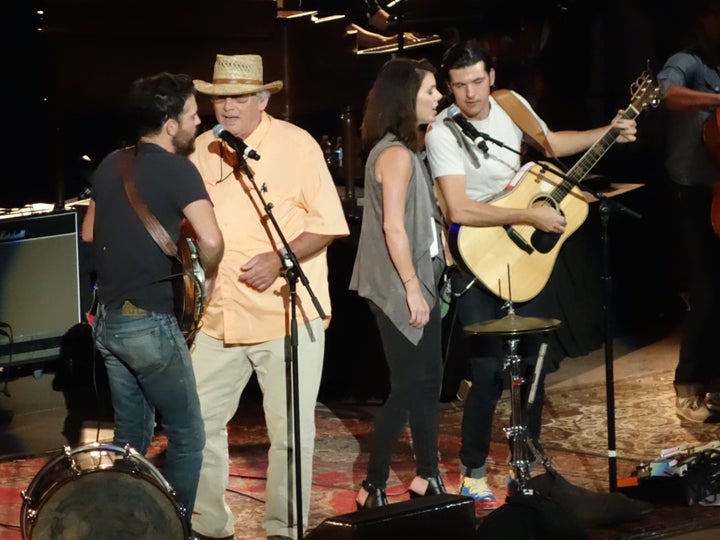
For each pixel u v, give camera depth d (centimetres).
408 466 1490
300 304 1209
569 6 2206
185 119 1116
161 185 1094
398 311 1234
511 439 1288
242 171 1190
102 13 1770
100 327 1116
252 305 1196
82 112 1803
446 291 1313
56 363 1764
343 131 1861
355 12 2227
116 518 1068
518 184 1330
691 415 1623
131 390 1139
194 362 1221
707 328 1642
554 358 1681
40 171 2119
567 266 1741
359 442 1597
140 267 1095
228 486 1435
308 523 1295
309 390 1222
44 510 1052
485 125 1312
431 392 1278
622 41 2231
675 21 2214
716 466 1334
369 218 1248
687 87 1606
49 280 1727
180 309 1108
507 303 1314
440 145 1291
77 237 1742
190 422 1135
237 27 1791
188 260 1099
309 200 1203
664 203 2094
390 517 1071
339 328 1797
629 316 2070
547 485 1270
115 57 1794
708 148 1581
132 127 1116
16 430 1672
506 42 2194
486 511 1322
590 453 1509
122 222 1095
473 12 2181
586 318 1753
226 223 1193
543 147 1353
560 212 1338
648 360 1908
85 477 1057
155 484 1073
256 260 1181
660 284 2114
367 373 1769
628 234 2056
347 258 1783
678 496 1314
